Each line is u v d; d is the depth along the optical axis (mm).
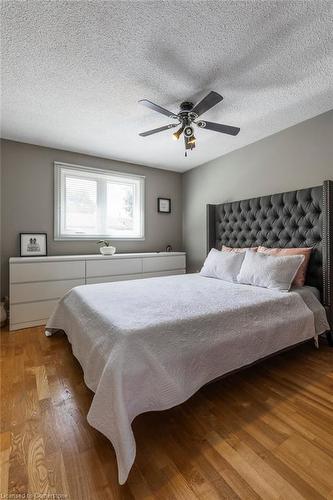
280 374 1847
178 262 4047
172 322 1385
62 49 1613
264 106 2338
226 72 1857
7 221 3078
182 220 4590
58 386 1709
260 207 2971
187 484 1007
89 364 1394
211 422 1361
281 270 2229
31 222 3227
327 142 2436
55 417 1403
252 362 1631
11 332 2703
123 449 1000
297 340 1908
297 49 1640
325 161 2455
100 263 3289
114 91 2092
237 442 1218
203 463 1103
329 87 2057
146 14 1377
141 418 1403
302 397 1572
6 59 1697
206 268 3012
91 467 1088
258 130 2840
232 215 3363
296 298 2021
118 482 1019
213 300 1841
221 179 3697
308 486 987
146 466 1092
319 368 1925
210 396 1595
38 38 1520
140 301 1815
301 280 2301
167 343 1310
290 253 2459
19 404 1515
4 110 2396
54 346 2344
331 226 2217
